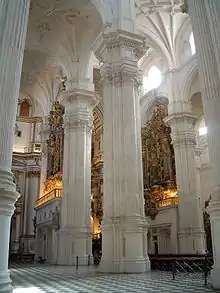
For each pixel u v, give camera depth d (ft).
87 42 60.44
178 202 64.44
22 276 35.58
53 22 58.29
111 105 42.04
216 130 23.56
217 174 22.85
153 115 77.71
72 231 53.16
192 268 37.63
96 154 89.71
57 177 70.44
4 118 19.21
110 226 37.04
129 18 46.29
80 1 52.65
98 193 85.51
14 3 21.77
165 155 72.08
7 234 17.84
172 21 67.56
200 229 61.41
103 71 43.78
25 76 77.66
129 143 40.14
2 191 17.70
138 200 38.29
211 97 24.45
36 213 79.46
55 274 36.88
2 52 20.25
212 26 25.58
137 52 44.50
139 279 29.22
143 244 37.27
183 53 70.54
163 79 73.82
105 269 36.11
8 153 19.04
